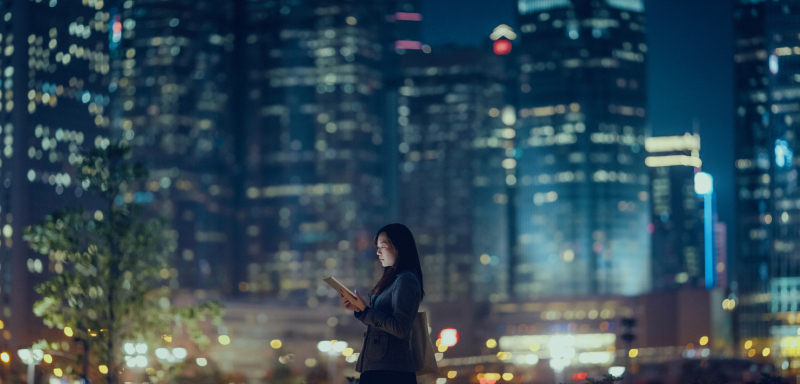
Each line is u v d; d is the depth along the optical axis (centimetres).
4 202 18112
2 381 5475
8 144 18200
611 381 2758
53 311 3809
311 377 12700
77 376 3950
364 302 1289
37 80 18600
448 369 18538
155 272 4016
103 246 3916
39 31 18725
